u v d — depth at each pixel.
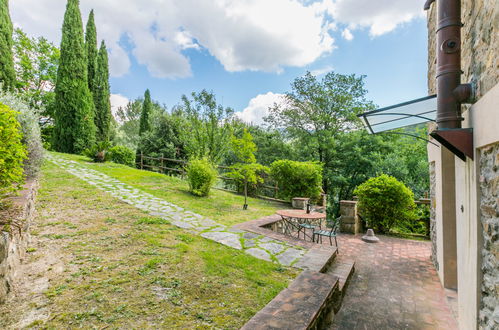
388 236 6.69
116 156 13.48
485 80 1.77
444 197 3.63
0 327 1.78
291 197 9.29
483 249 1.81
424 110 2.84
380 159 13.02
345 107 14.28
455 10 2.05
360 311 2.97
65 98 14.58
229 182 10.90
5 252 2.12
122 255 3.12
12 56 13.05
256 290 2.56
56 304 2.08
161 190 7.84
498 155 1.54
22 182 3.12
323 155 15.37
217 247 3.71
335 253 4.02
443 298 3.32
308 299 2.32
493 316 1.61
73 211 4.78
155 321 1.96
